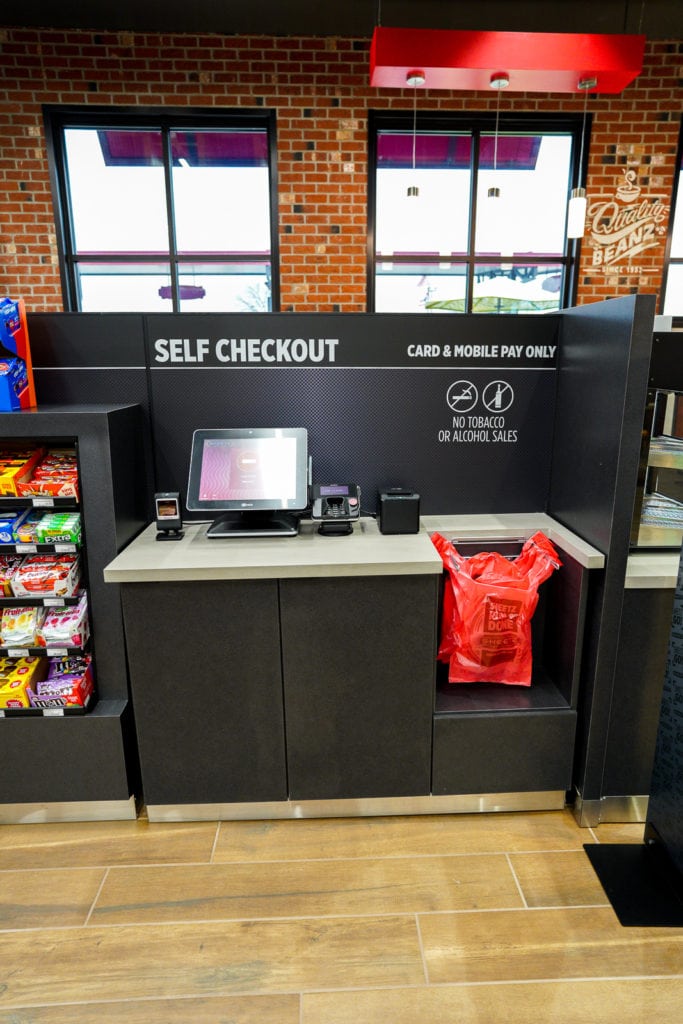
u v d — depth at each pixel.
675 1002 1.37
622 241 4.96
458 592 1.95
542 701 1.96
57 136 4.66
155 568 1.69
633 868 1.75
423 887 1.68
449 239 5.12
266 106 4.62
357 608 1.77
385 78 3.35
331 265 4.90
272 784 1.92
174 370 2.12
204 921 1.58
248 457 1.98
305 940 1.52
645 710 1.87
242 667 1.81
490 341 2.14
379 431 2.21
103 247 5.00
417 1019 1.33
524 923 1.57
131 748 1.97
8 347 1.87
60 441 1.94
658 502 2.03
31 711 1.86
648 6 4.13
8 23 4.34
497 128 4.78
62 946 1.51
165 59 4.52
